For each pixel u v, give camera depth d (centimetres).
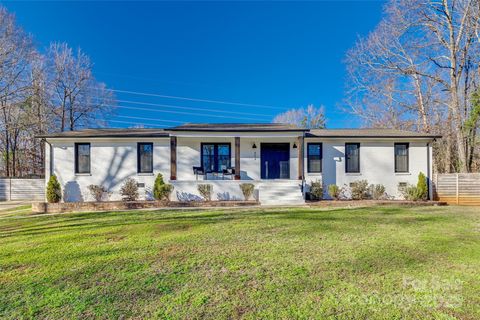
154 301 321
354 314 289
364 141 1437
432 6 1855
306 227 712
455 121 1905
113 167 1428
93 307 309
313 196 1352
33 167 2647
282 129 1356
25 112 2517
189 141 1454
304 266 430
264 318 283
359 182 1397
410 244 550
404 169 1436
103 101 3011
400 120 2619
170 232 667
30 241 600
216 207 1168
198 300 322
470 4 1762
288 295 333
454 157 2277
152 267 430
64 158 1414
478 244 551
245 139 1468
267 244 554
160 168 1439
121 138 1420
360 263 442
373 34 2158
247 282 372
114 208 1195
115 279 385
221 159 1470
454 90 1881
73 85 2823
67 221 863
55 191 1341
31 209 1265
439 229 692
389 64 2100
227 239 595
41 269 425
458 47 1858
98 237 626
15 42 2203
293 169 1457
